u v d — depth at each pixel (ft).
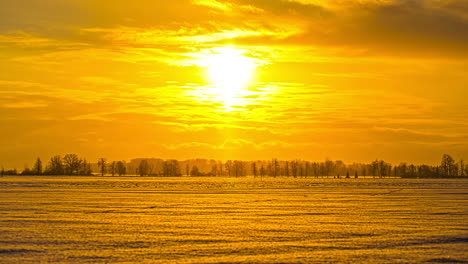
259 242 173.37
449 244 170.30
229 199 390.63
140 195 441.27
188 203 342.23
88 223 220.64
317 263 142.92
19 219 233.35
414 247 165.07
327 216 252.42
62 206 306.14
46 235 185.98
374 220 234.99
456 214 262.67
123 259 146.51
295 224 220.02
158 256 150.61
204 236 185.47
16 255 151.33
